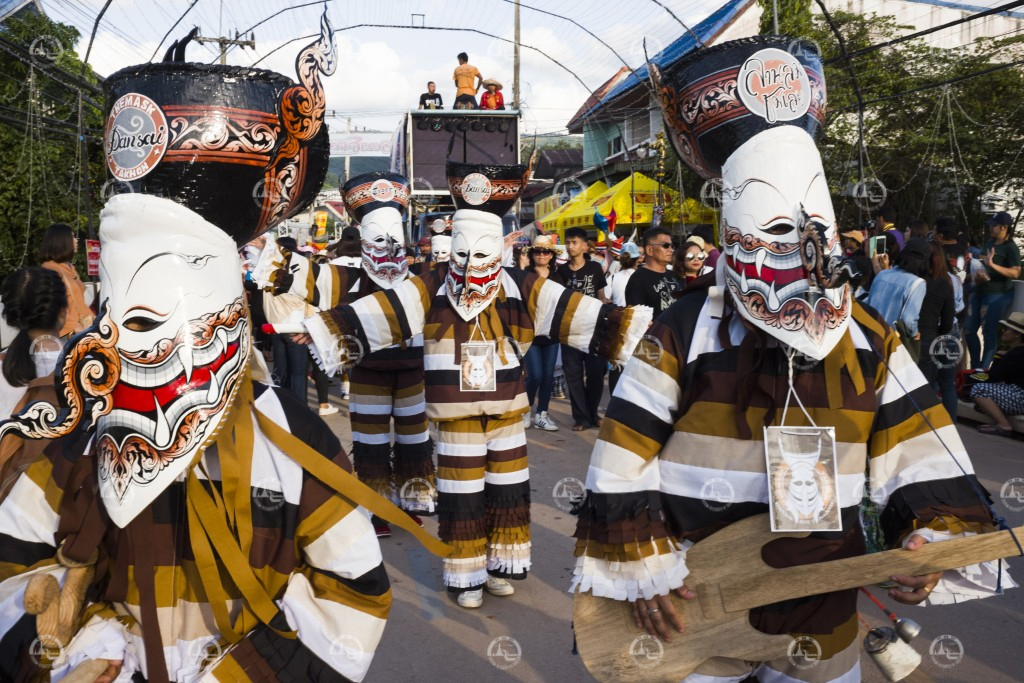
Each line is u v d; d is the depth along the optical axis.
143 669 1.88
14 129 10.80
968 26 16.94
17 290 3.10
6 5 8.92
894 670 2.30
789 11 6.49
